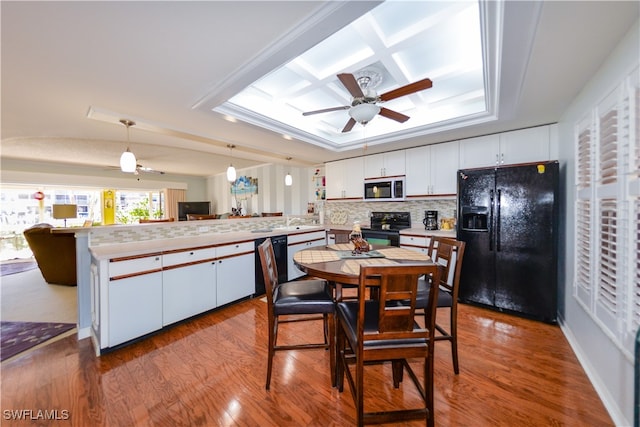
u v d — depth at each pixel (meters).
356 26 1.62
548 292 2.50
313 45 1.51
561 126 2.59
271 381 1.77
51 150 4.70
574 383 1.70
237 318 2.79
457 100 2.80
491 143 3.18
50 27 1.28
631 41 1.28
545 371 1.83
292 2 1.19
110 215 7.52
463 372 1.83
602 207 1.59
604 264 1.54
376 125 3.64
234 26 1.34
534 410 1.49
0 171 5.53
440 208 3.96
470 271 2.93
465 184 2.95
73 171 6.46
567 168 2.39
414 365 1.93
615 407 1.42
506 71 1.71
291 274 3.95
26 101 2.14
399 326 1.30
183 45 1.48
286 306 1.73
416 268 1.24
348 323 1.50
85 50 1.49
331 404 1.57
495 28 1.40
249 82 1.88
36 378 1.82
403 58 2.07
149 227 2.89
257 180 6.75
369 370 1.91
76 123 2.66
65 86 1.91
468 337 2.29
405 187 3.96
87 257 2.44
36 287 3.96
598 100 1.66
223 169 7.41
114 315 2.15
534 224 2.56
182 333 2.46
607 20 1.23
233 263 3.12
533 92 2.04
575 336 2.10
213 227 3.54
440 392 1.64
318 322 2.66
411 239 3.61
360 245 2.21
